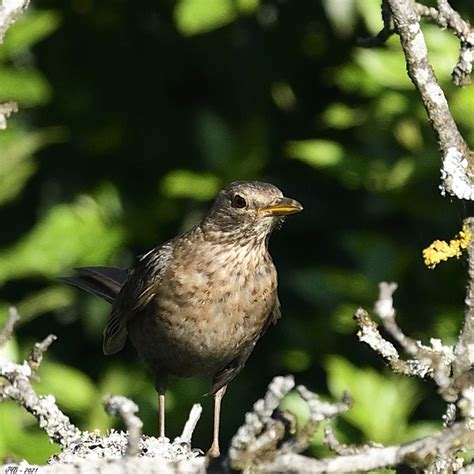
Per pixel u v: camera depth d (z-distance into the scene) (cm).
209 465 654
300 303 1415
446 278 1332
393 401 1198
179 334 1022
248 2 1272
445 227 1342
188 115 1526
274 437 635
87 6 1530
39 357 795
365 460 638
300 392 645
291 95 1480
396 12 747
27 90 1381
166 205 1438
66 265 1359
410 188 1318
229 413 1401
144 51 1540
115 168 1521
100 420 1313
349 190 1441
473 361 728
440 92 750
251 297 1017
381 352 713
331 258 1445
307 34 1470
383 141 1326
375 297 1305
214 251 1014
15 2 752
